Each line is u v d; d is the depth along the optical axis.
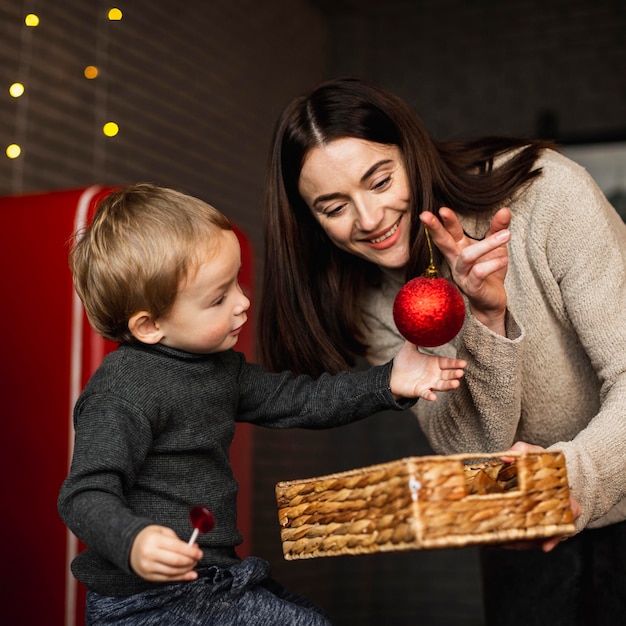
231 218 3.89
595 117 4.29
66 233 2.11
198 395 1.18
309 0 4.55
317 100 1.37
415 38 4.64
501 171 1.40
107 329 1.18
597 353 1.35
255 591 1.15
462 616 4.14
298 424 1.29
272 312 1.55
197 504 1.16
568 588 1.58
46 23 2.97
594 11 4.37
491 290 1.17
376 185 1.34
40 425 2.05
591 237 1.36
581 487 1.18
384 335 1.63
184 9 3.68
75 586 1.97
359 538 1.00
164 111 3.52
